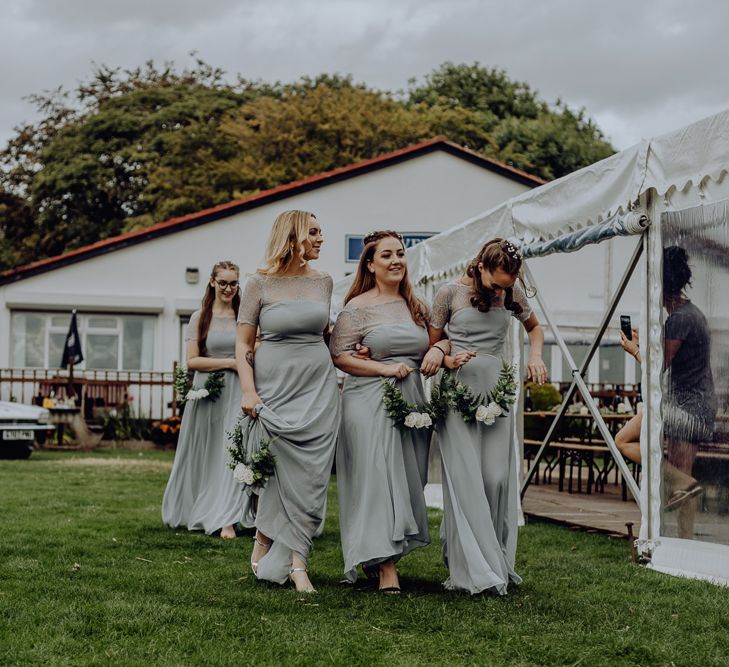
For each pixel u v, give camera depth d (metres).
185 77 47.16
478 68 50.25
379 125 41.25
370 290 6.23
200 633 4.82
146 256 26.05
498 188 27.14
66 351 22.41
